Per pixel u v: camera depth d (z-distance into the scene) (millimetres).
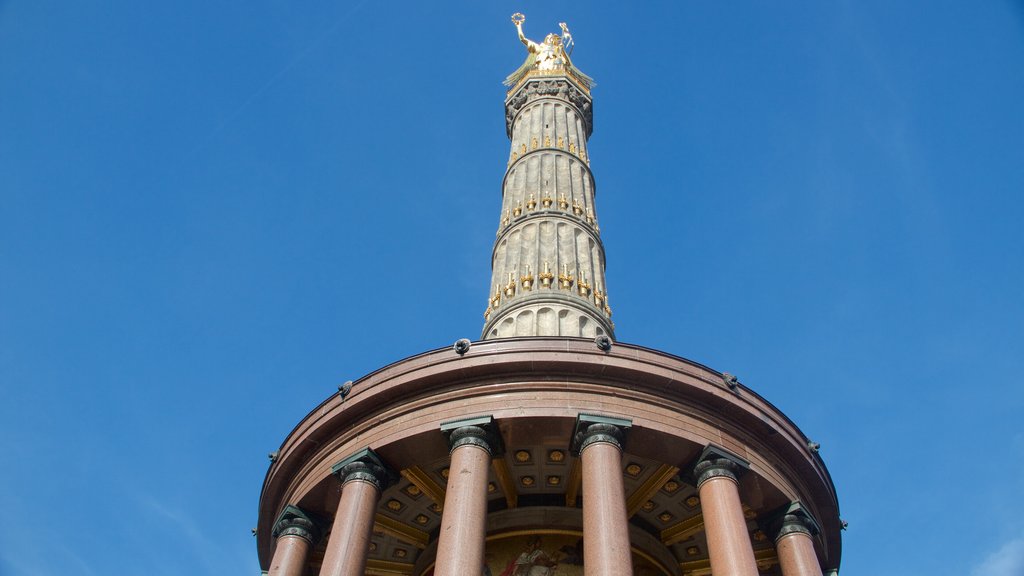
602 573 17484
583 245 33500
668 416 21484
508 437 21500
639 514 24984
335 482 22031
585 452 20250
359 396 22781
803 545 21297
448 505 19234
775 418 23000
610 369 21766
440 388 22094
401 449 21609
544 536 24141
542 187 35688
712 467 20828
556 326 29156
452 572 17781
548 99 41750
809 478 23344
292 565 21562
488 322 30781
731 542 18969
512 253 33031
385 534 25078
